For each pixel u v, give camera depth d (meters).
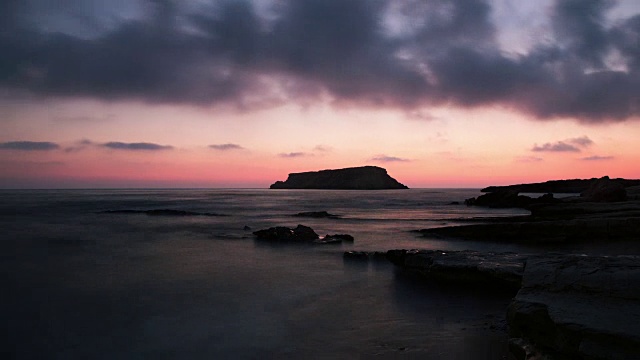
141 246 20.09
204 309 9.61
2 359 6.71
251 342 7.53
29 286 11.65
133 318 8.88
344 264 15.48
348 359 6.74
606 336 5.48
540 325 6.37
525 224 21.20
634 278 6.42
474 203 63.88
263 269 14.55
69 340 7.57
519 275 10.59
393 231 27.59
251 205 64.94
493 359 6.67
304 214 41.28
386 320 8.80
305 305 10.02
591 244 18.25
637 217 18.88
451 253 13.56
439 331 8.05
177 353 7.01
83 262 15.61
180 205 62.75
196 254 17.86
